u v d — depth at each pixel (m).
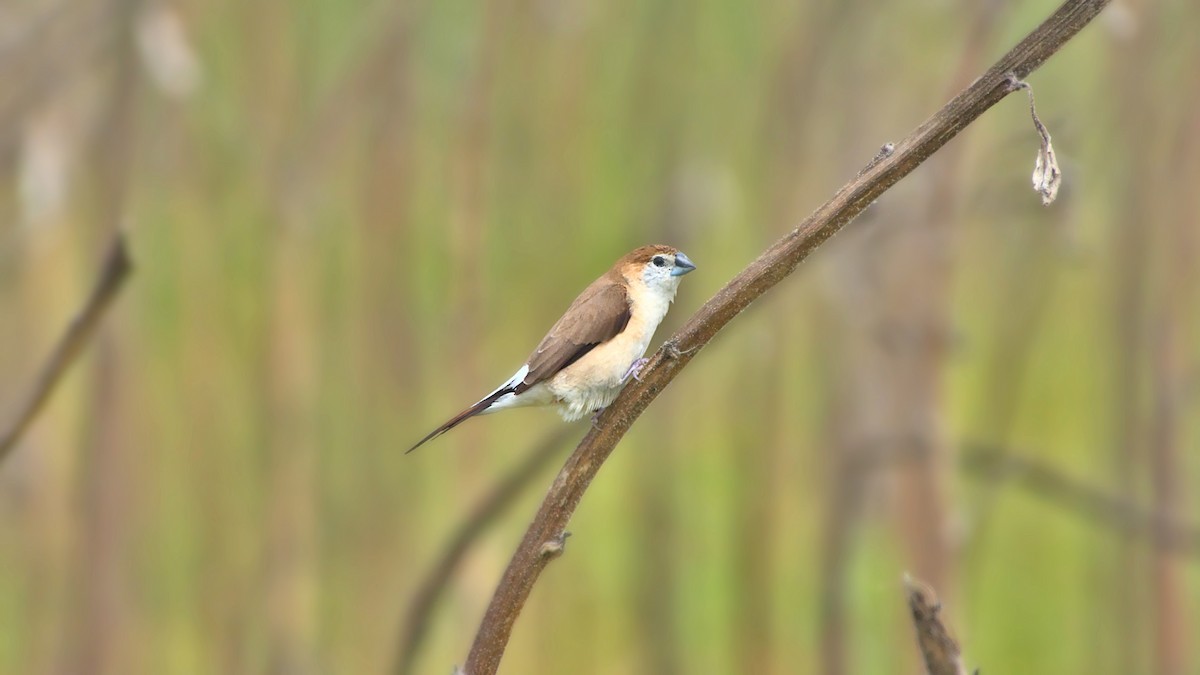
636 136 12.59
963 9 11.13
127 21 9.76
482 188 11.58
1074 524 14.74
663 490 12.67
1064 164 9.62
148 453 11.66
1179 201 12.16
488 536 9.88
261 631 11.59
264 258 11.32
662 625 12.57
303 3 11.76
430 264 12.41
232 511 11.89
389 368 12.21
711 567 13.50
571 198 12.74
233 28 11.55
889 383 11.30
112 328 10.63
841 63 11.70
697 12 12.52
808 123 11.70
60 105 9.93
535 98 12.53
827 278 11.44
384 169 11.93
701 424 13.34
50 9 10.05
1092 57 12.20
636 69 12.59
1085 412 14.66
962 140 10.27
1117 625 13.26
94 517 10.89
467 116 11.54
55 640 11.34
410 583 11.90
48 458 11.45
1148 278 12.38
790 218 11.64
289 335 11.30
